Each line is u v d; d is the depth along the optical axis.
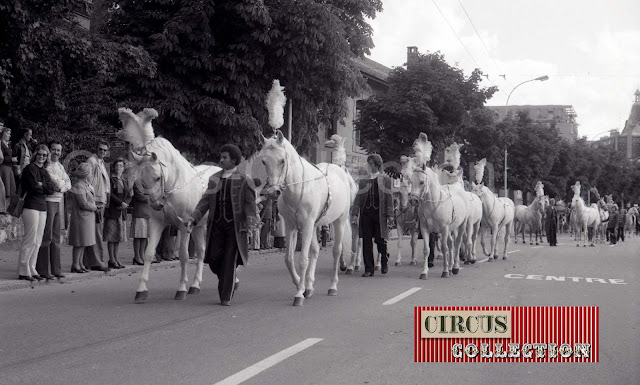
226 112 19.42
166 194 10.22
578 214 31.62
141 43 19.86
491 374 6.55
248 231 10.20
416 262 17.70
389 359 6.99
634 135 167.38
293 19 19.38
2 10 14.44
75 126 17.59
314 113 21.88
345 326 8.67
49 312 9.52
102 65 17.12
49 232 12.45
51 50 16.30
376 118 31.14
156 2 20.42
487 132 41.19
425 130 30.20
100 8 22.75
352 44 23.22
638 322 9.44
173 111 19.09
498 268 17.39
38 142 16.91
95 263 13.87
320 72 20.91
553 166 60.00
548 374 6.60
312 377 6.23
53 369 6.43
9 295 11.01
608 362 7.11
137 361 6.75
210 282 13.10
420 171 13.95
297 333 8.20
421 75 30.34
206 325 8.65
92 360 6.78
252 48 19.75
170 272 14.65
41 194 12.11
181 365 6.59
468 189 22.20
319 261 18.22
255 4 18.91
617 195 86.75
